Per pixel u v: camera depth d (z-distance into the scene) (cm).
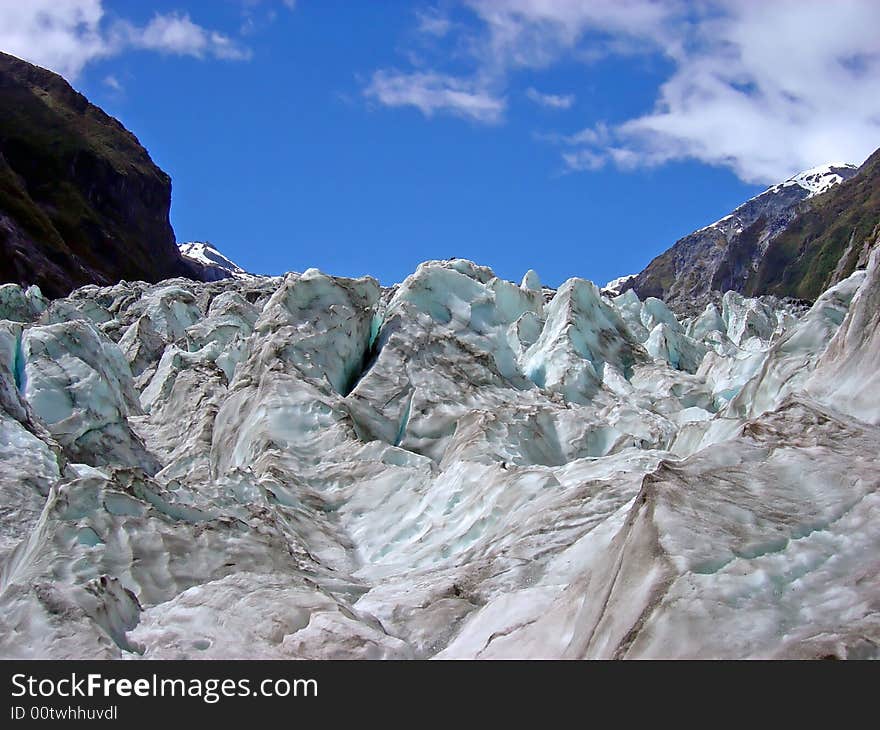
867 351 1127
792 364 1574
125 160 11681
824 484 813
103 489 1122
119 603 948
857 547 718
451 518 1427
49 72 12756
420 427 2033
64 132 11188
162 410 2634
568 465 1473
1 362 1752
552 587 998
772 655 617
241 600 988
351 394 2105
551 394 2339
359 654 876
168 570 1061
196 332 3500
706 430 1586
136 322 3666
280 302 2294
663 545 724
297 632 923
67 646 851
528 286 3738
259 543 1158
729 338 4559
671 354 3491
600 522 1162
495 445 1753
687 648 639
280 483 1614
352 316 2314
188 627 941
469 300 2500
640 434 2033
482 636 942
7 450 1514
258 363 2178
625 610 692
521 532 1219
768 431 955
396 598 1112
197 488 1337
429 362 2239
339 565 1377
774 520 756
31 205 9069
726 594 670
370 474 1691
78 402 2038
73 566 1016
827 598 668
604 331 2847
